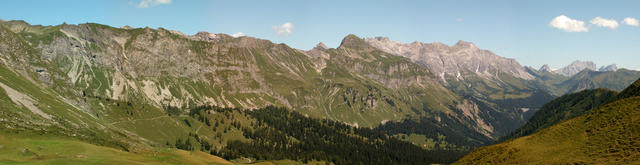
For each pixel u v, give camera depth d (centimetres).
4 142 12212
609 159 8994
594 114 11838
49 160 11162
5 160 10625
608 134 10212
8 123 14338
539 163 10281
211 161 17488
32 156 11525
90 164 11469
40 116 18575
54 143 13275
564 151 10419
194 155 17850
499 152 12362
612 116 10981
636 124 9919
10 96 19075
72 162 11306
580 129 11375
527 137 12750
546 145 11362
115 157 13162
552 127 12531
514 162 11075
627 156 8781
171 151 17762
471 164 12550
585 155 9712
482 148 13575
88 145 13925
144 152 16600
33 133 14238
